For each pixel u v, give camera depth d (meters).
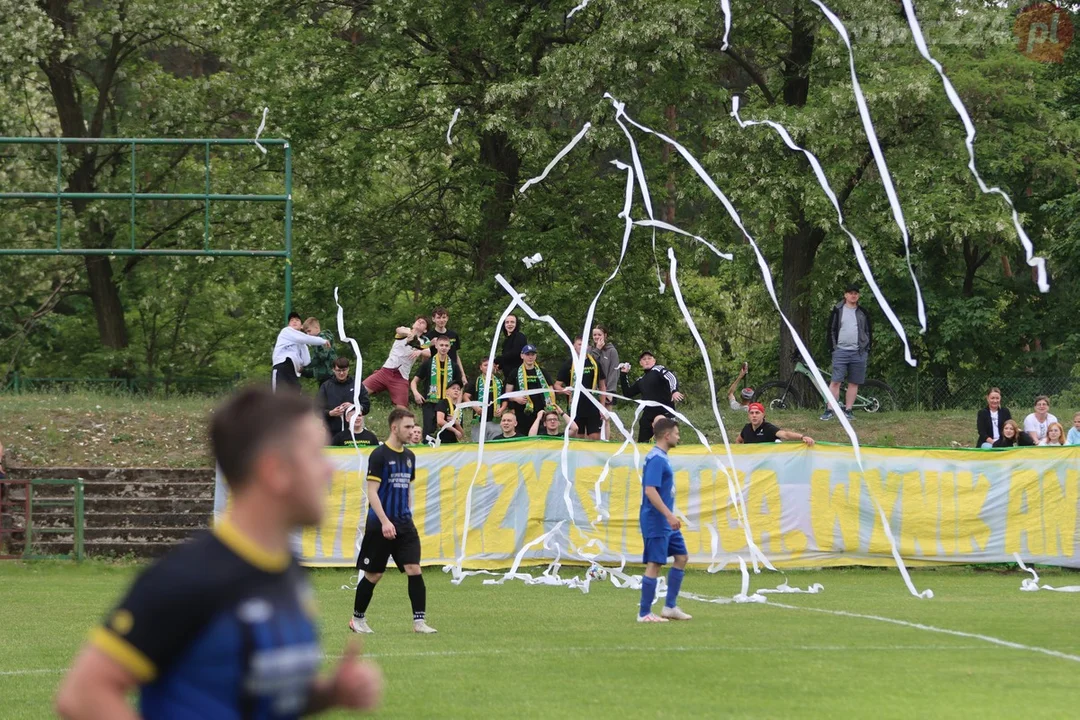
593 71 91.38
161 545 69.25
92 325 138.12
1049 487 63.75
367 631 38.88
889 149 93.12
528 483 64.31
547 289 104.44
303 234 111.38
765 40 105.69
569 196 111.00
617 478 64.19
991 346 130.25
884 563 63.88
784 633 38.41
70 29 117.81
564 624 41.06
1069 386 100.12
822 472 64.19
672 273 53.25
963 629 39.62
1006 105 98.81
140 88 123.56
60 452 77.81
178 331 138.12
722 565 62.88
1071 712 25.73
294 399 9.48
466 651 34.69
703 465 64.31
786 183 88.25
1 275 124.12
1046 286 27.25
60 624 42.97
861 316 86.19
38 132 121.69
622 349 110.69
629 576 60.97
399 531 38.72
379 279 107.56
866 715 25.45
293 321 72.75
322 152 108.12
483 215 109.12
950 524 63.88
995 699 27.22
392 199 120.88
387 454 38.78
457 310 108.88
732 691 28.25
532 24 100.94
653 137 110.19
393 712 25.88
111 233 121.25
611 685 29.09
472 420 78.56
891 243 93.38
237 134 123.94
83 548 67.31
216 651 9.21
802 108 91.62
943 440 83.56
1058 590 54.31
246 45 112.31
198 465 76.25
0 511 69.25
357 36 119.50
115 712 8.92
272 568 9.48
